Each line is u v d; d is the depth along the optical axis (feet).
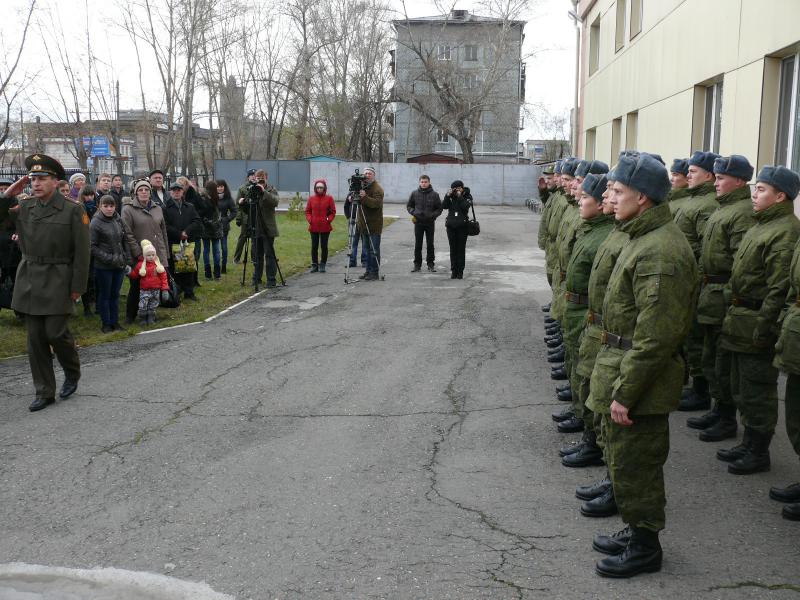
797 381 15.75
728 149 33.09
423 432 20.10
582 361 15.43
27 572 13.19
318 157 147.64
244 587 12.54
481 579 12.68
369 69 160.25
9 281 31.86
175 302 35.45
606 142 59.00
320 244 53.16
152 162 160.35
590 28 67.05
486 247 64.59
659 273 12.11
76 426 20.61
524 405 22.39
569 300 18.26
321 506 15.58
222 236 47.24
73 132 149.18
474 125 148.87
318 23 156.97
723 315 18.70
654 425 12.62
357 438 19.65
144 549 13.89
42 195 22.11
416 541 14.05
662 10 43.39
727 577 12.71
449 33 166.91
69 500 16.01
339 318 34.88
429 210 48.78
